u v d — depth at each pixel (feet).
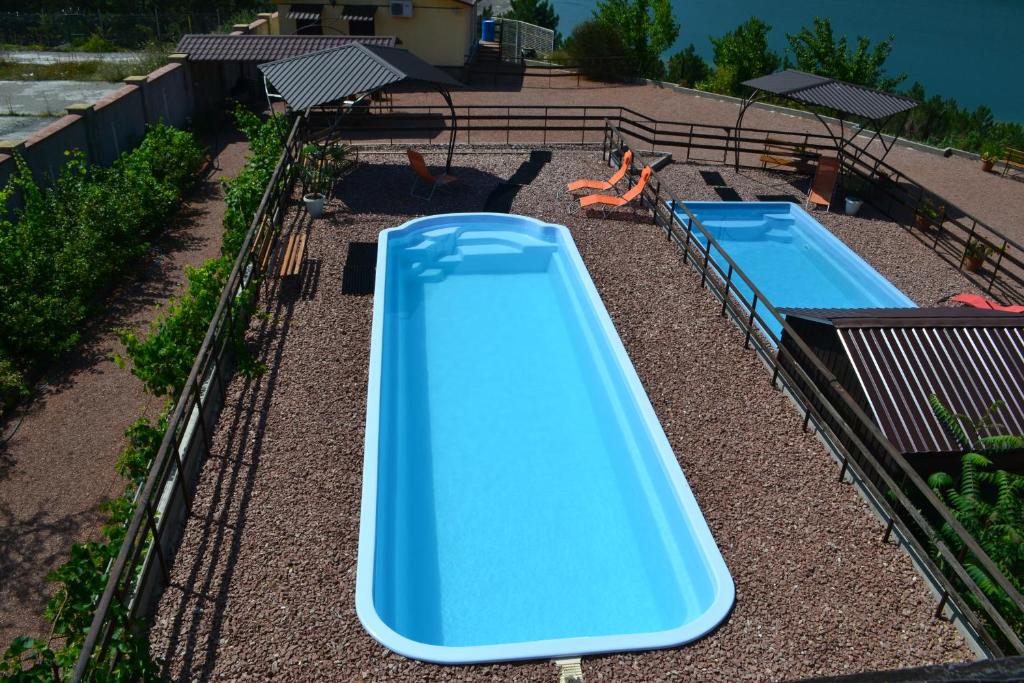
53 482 27.66
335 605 19.98
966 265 46.50
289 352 30.94
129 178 47.01
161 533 21.12
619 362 31.01
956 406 25.18
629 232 44.62
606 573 23.67
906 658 19.25
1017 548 20.44
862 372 25.73
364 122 69.05
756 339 32.71
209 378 28.55
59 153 47.11
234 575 20.67
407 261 41.93
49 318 34.14
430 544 24.56
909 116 87.92
